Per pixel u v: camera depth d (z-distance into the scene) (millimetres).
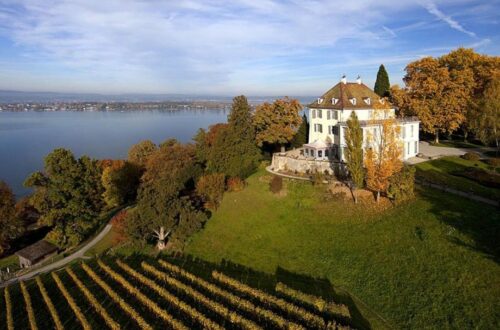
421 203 51375
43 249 67562
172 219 56312
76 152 193750
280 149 91188
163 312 38906
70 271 53094
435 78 77750
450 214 47312
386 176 52188
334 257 47281
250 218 60500
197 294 41344
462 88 77000
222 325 36125
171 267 49281
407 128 70688
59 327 39875
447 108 77375
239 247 54094
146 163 105500
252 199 65500
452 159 67750
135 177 101125
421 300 37188
